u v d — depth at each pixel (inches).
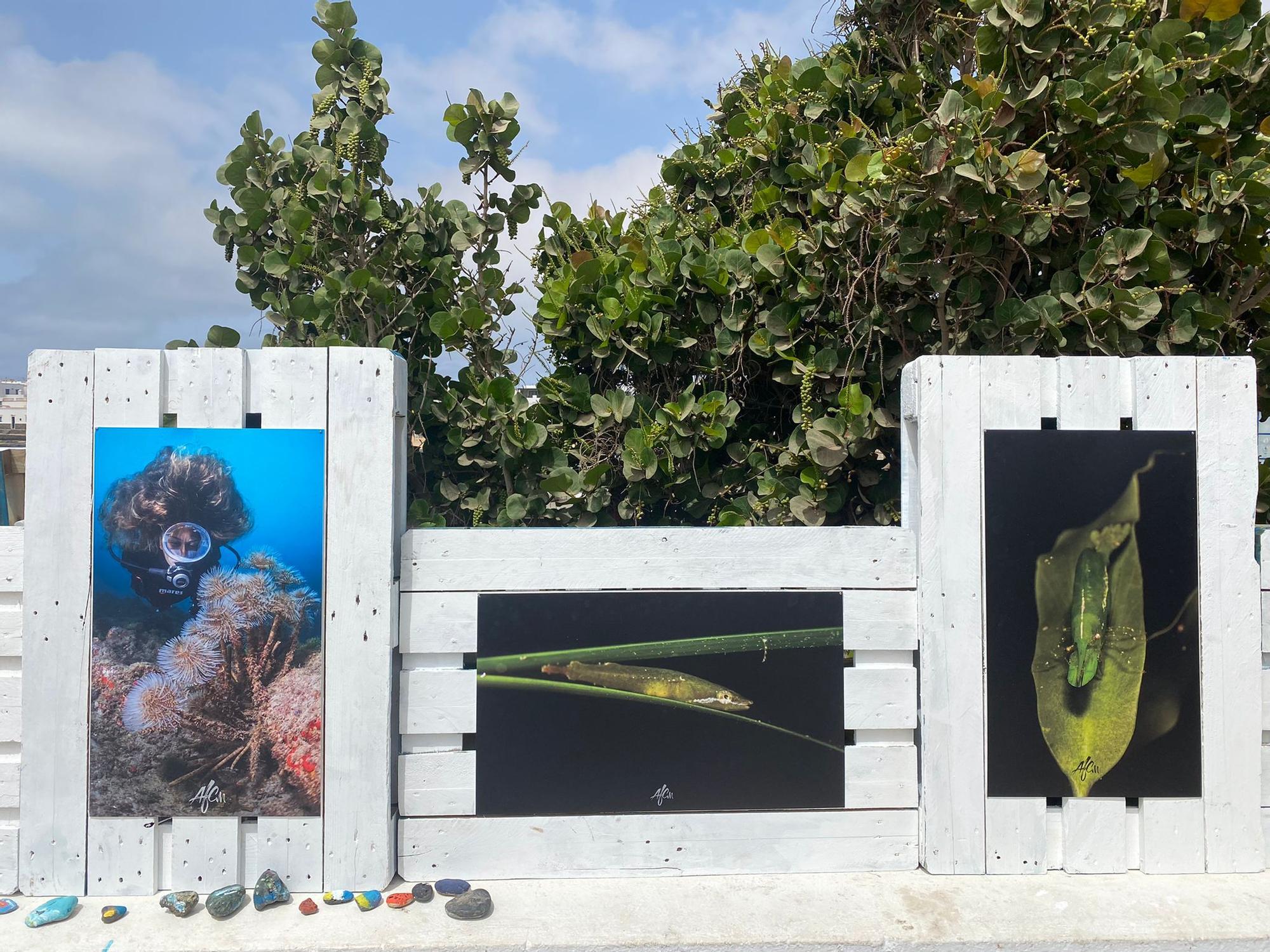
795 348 163.9
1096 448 121.6
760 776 122.3
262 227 173.3
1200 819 121.8
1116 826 121.6
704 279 161.6
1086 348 145.2
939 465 121.3
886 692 123.6
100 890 115.1
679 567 122.7
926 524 121.3
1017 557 121.3
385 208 177.2
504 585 121.4
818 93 169.5
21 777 115.1
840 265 153.8
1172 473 122.1
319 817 116.2
